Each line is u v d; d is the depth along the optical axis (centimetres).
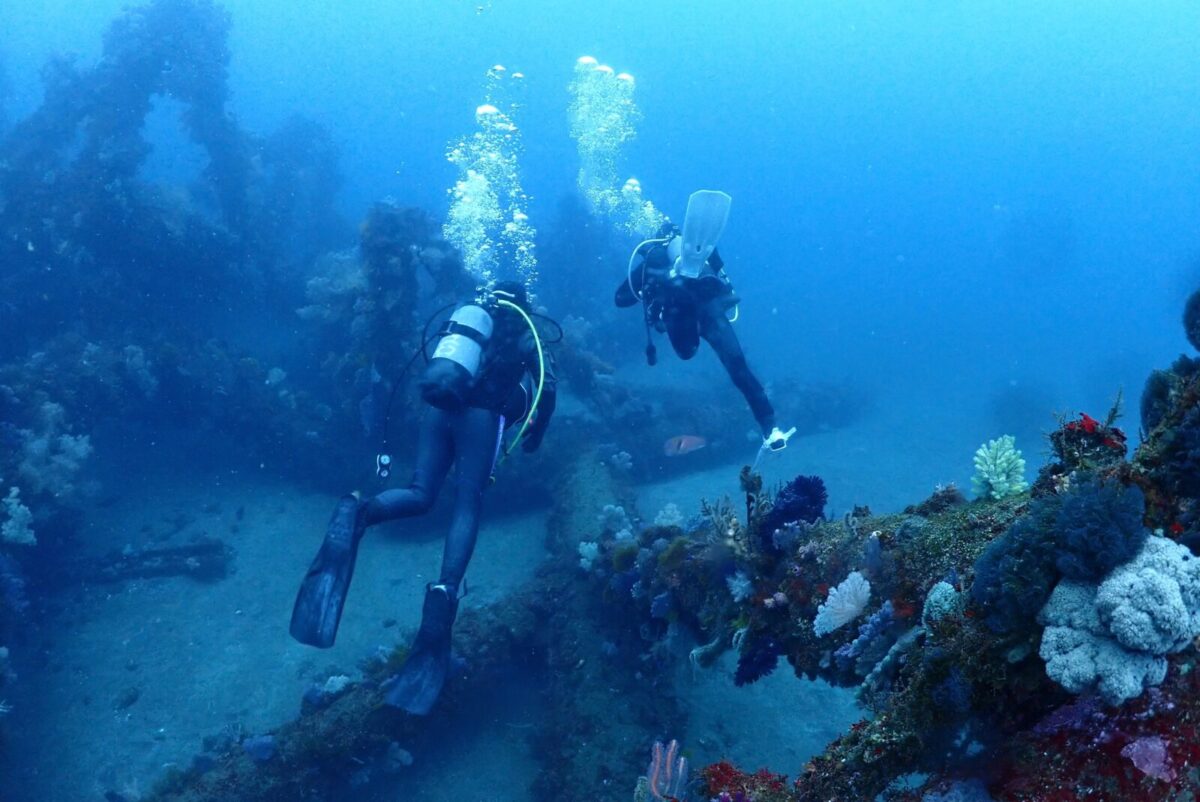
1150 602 184
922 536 323
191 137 1597
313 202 2094
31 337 1228
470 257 1255
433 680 457
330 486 1105
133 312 1285
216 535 999
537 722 704
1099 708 192
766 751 650
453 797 637
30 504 878
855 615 323
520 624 732
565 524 895
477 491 501
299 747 610
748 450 1448
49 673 754
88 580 891
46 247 1260
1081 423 279
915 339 3319
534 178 6531
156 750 675
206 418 1141
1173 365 266
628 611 676
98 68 1514
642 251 751
